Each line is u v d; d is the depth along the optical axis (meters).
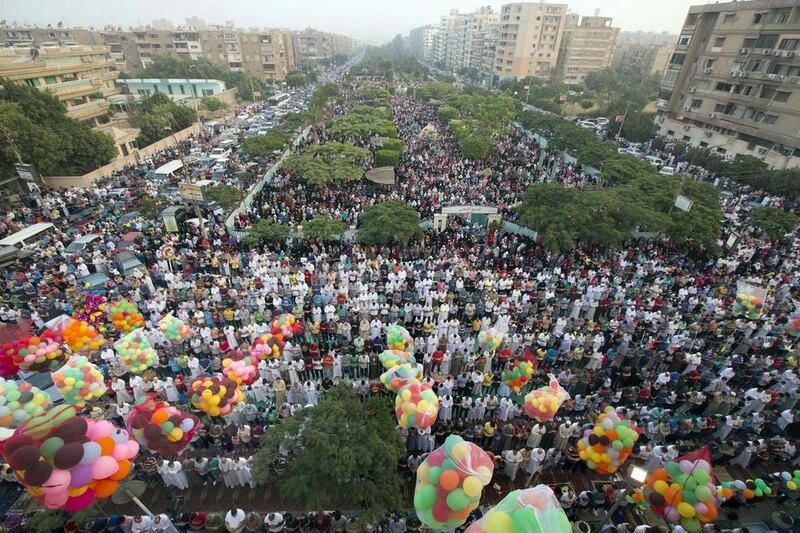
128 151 47.97
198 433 14.24
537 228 26.27
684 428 14.67
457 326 18.59
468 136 46.62
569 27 114.75
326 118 64.62
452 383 15.09
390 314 20.55
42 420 8.89
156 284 23.16
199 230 27.77
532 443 13.88
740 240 26.53
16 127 33.75
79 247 25.14
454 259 23.89
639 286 23.02
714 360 17.58
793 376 16.47
